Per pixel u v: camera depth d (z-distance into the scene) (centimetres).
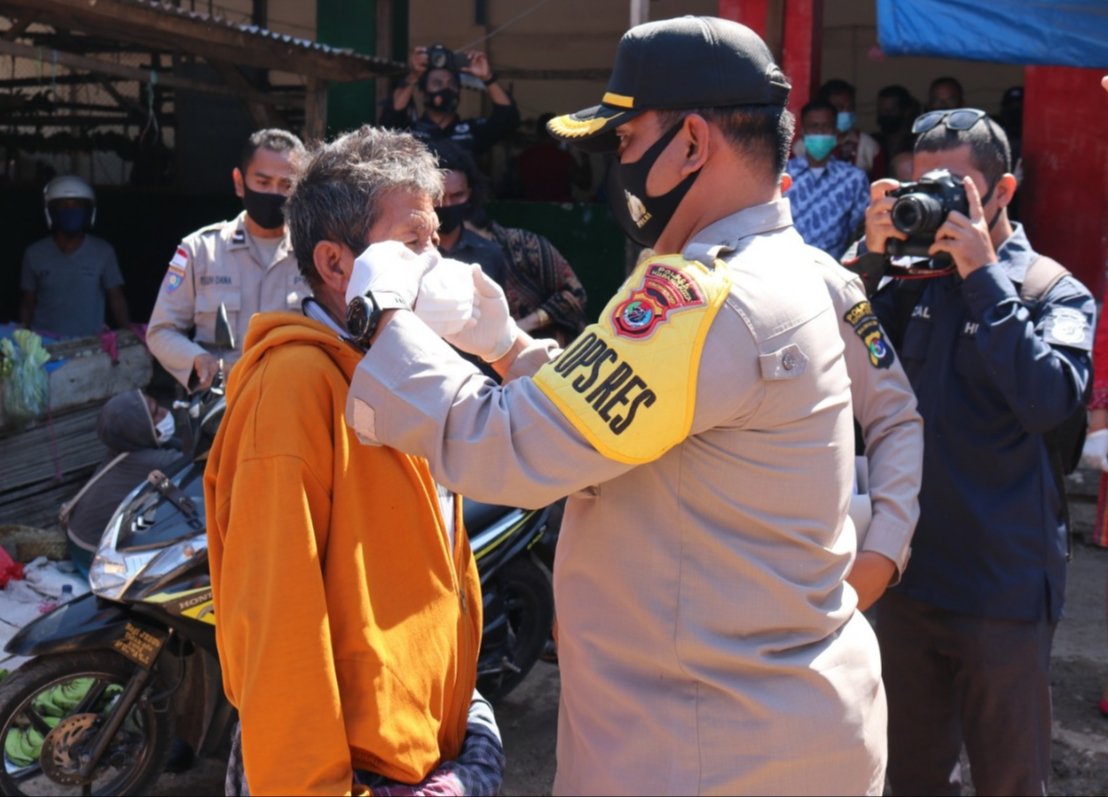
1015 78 1013
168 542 344
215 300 430
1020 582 276
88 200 682
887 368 267
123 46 907
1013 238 290
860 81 1047
